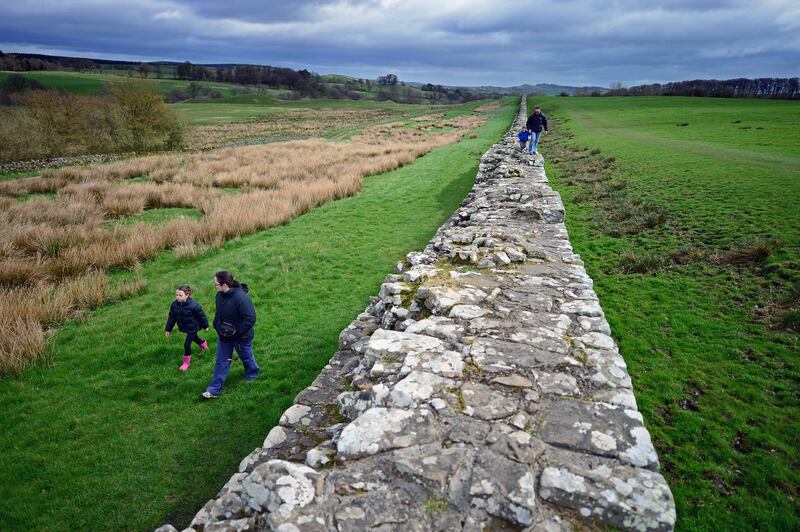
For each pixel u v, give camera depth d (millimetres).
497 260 7055
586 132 31203
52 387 6914
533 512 2889
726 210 11312
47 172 24484
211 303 9602
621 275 9383
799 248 8648
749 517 4215
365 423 3611
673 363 6488
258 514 3113
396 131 51812
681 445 5070
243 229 14734
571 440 3443
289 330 8531
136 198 18312
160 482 5145
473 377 4203
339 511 2951
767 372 6059
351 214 16406
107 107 37438
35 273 10711
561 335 4930
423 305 5949
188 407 6398
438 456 3289
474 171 23328
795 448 4891
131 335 8359
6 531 4566
